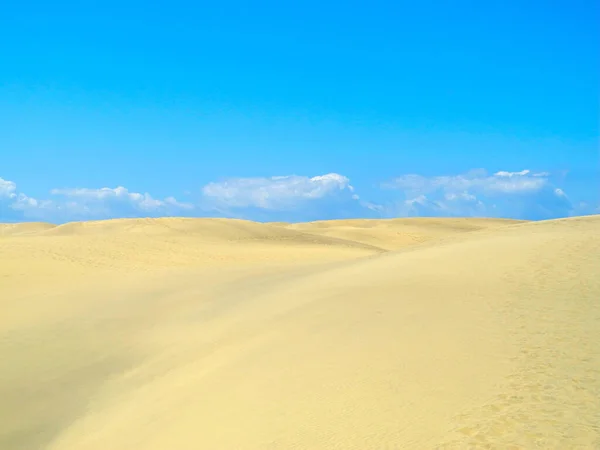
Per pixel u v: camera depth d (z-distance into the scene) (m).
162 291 22.42
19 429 12.05
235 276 25.19
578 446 6.88
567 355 9.79
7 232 88.69
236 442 8.71
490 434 7.33
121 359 15.75
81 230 49.88
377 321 13.23
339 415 8.77
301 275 23.97
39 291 22.31
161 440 9.66
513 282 15.02
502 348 10.41
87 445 10.66
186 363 14.30
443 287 15.48
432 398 8.70
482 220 88.44
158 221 50.41
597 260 16.00
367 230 75.00
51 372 14.86
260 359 12.35
